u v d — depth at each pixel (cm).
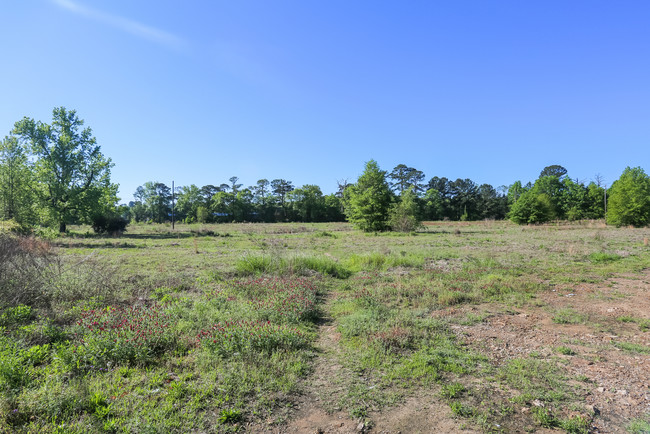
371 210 3706
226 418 352
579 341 573
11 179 2569
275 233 3669
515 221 5147
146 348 482
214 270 1203
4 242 890
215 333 541
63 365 439
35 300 701
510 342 571
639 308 755
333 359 511
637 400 390
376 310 724
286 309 714
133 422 331
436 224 5466
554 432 336
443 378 445
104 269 1020
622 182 4216
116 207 3991
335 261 1434
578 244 2014
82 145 3653
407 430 341
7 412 330
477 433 334
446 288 932
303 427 347
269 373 447
